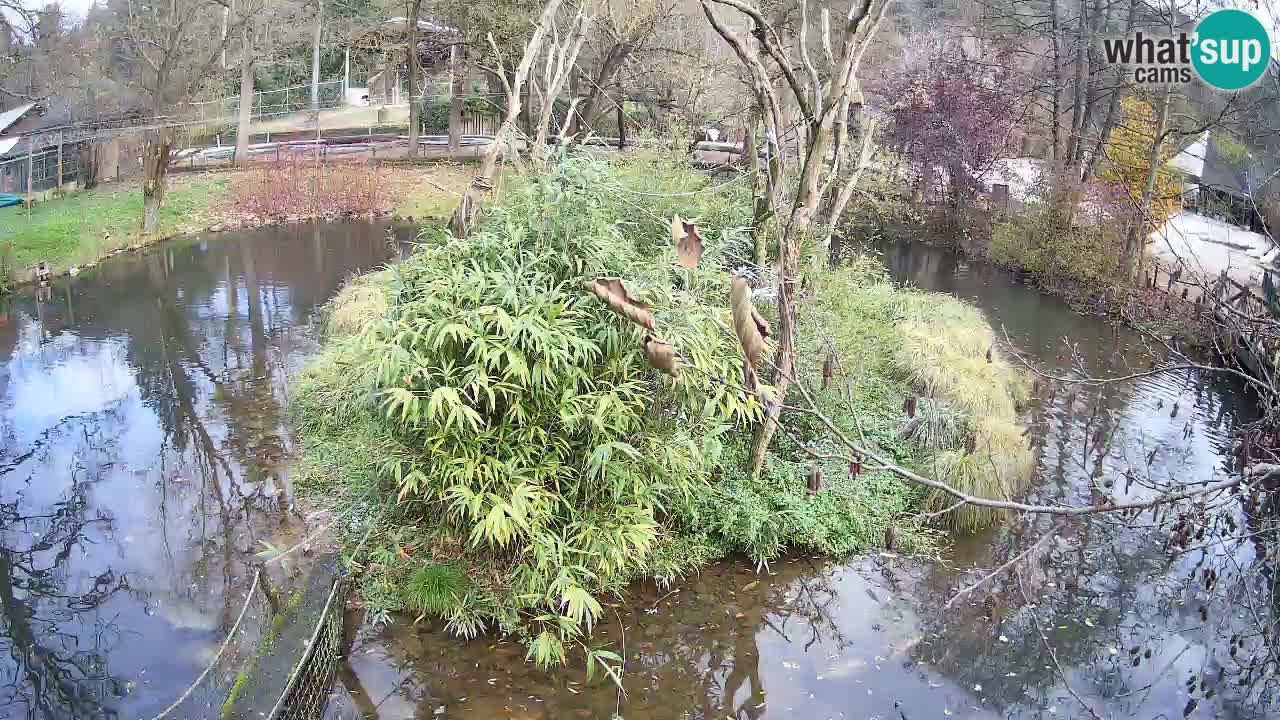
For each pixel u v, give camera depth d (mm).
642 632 5883
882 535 6977
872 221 20062
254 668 4930
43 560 6805
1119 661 5773
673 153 11969
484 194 7852
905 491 7445
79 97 24516
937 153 18453
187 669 5609
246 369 10758
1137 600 6410
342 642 5562
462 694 5227
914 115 18781
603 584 5996
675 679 5473
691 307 6000
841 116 6738
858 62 6508
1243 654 5754
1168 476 8141
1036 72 18922
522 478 5531
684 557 6555
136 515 7422
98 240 16469
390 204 21125
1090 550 7027
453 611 5750
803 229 6598
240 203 19906
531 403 5695
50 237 16156
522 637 5652
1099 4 16125
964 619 6184
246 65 23000
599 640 5770
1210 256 12469
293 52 32344
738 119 19141
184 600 6270
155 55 23047
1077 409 9883
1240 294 8102
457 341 5570
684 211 8961
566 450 5711
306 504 7359
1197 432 9203
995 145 18359
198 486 7801
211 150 24234
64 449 8703
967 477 7250
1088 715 5270
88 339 11898
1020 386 9938
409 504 6160
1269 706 5277
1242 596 6207
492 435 5625
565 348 5316
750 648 5805
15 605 6258
